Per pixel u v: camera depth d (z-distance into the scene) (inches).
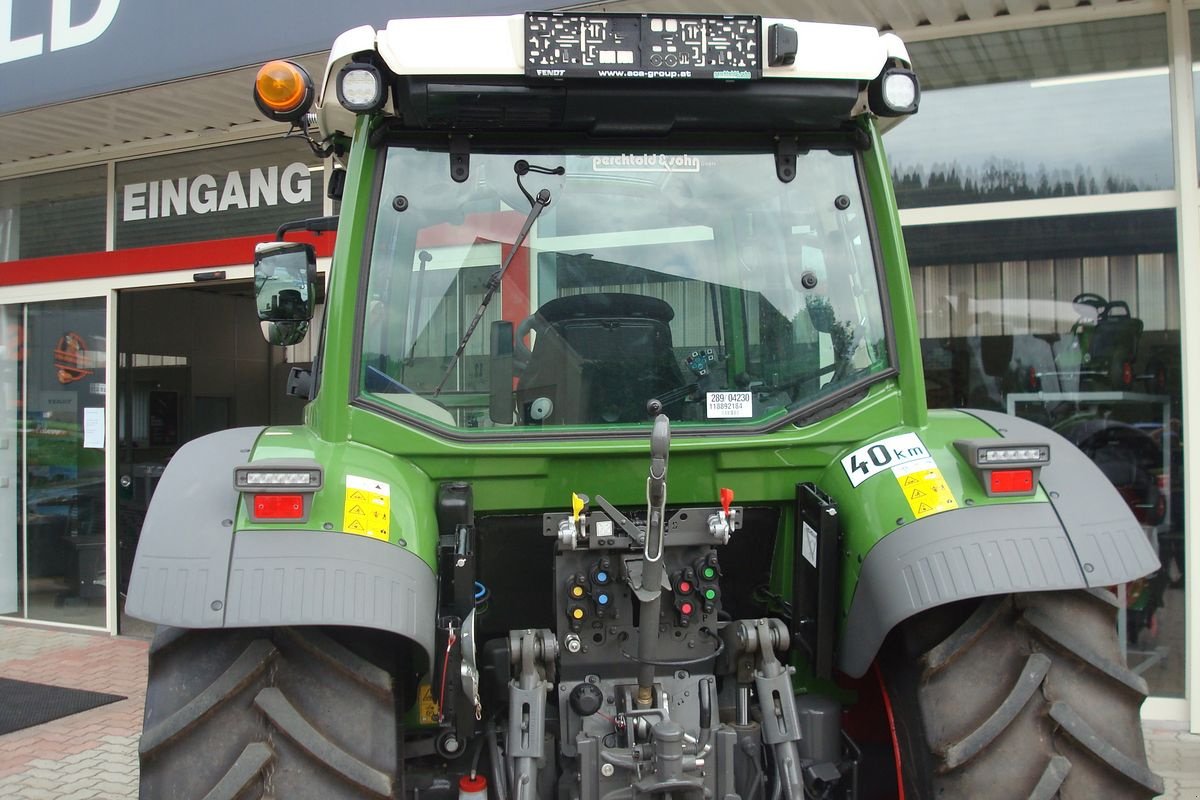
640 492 99.0
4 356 309.0
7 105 253.6
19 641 283.1
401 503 89.8
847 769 100.7
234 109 255.8
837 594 96.8
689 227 104.9
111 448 289.0
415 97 95.0
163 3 228.5
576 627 94.5
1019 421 103.7
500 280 102.7
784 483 101.9
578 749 90.1
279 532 82.4
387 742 80.7
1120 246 201.8
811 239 106.2
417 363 100.7
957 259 212.5
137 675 246.7
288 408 380.2
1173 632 196.9
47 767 183.8
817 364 104.8
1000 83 209.2
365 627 80.4
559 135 103.8
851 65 98.6
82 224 301.6
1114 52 202.2
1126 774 82.4
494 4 195.2
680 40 96.3
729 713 98.0
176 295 332.5
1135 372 201.0
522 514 99.7
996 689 85.7
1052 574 84.2
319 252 269.4
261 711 78.9
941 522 88.3
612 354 103.5
